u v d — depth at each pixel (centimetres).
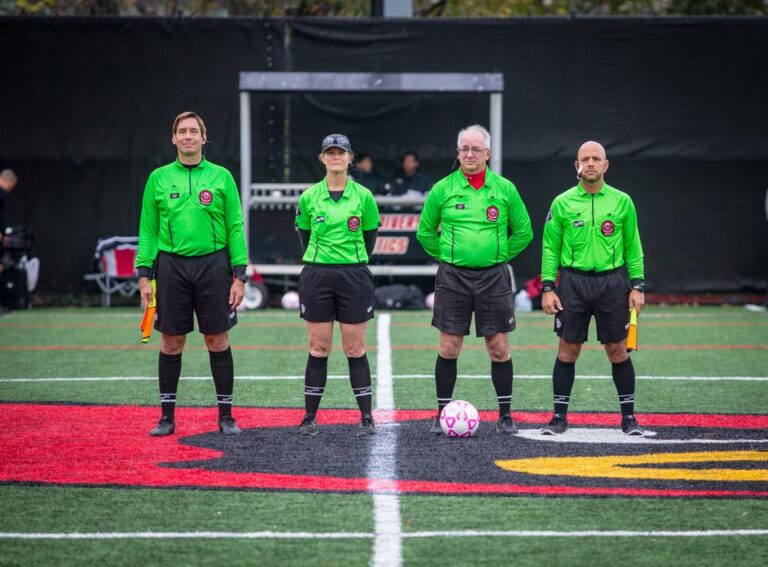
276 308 6094
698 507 2072
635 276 2656
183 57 6088
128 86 6103
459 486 2219
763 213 6209
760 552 1805
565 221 2636
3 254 5903
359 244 2647
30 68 6084
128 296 6266
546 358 4141
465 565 1738
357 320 2658
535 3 8175
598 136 6159
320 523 1967
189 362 4028
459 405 2684
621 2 8106
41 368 3881
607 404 3175
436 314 2703
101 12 7619
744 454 2517
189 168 2630
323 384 2720
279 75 5772
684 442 2641
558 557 1778
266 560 1764
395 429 2789
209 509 2058
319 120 6106
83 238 6169
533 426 2838
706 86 6147
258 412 3041
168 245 2630
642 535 1895
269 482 2252
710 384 3544
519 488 2203
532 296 6012
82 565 1742
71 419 2933
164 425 2728
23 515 2022
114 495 2156
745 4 7938
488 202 2636
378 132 6106
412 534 1900
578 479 2275
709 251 6231
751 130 6169
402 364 3953
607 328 2647
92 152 6131
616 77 6131
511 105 6134
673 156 6175
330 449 2552
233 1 7731
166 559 1770
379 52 6094
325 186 2662
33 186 6147
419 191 5953
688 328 5147
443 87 5769
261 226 5950
